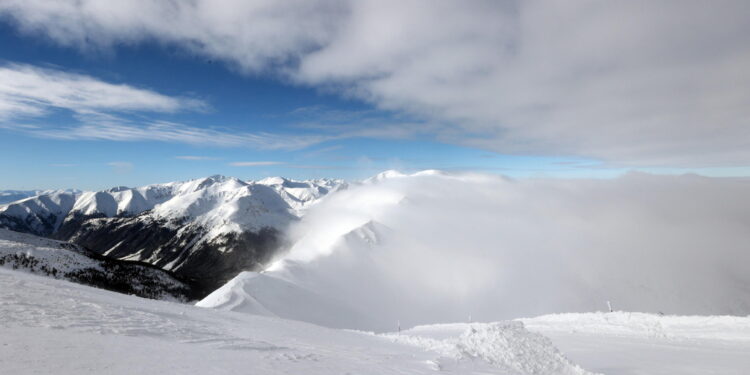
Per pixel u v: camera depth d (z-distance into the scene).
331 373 9.38
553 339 28.08
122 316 14.50
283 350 12.62
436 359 14.88
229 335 15.09
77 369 6.48
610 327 31.36
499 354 16.86
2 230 179.25
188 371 7.44
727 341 24.22
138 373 6.74
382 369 11.12
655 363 18.19
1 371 5.75
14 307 12.12
